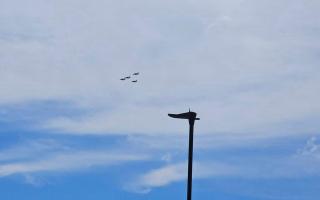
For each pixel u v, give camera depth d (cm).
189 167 5566
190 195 5531
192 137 5594
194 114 5612
